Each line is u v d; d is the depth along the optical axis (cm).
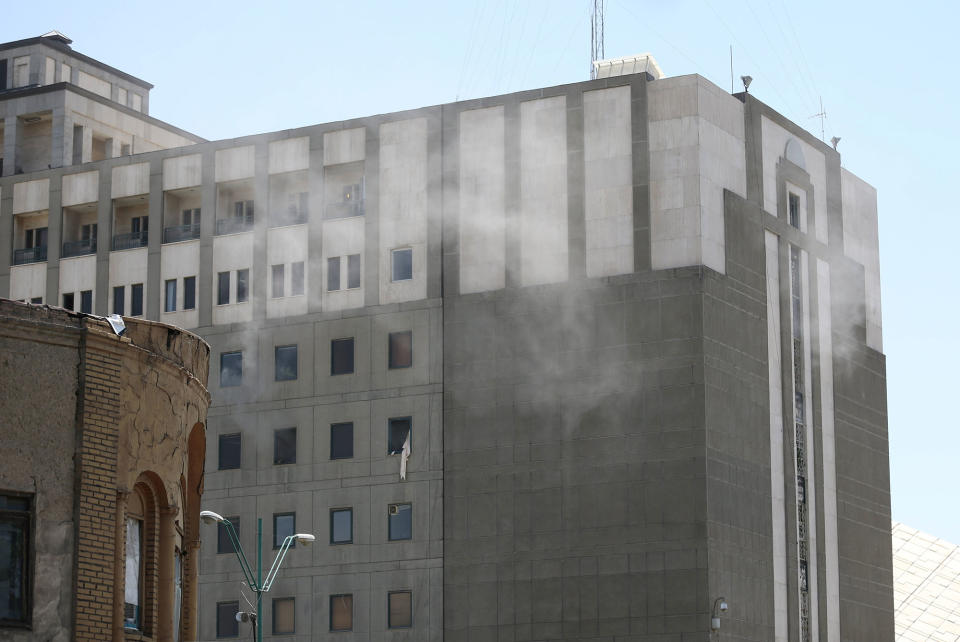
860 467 9531
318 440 8781
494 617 8181
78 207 9775
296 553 8688
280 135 9231
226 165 9356
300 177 9219
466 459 8412
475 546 8300
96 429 2814
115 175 9656
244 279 9188
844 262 9650
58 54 11006
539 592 8112
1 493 2692
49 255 9756
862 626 9281
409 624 8369
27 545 2706
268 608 8681
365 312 8812
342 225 8988
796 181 9194
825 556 8988
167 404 3100
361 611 8488
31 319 2788
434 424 8525
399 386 8650
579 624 7994
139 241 9562
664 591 7850
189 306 9300
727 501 8050
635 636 7862
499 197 8625
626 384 8138
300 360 8919
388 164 8931
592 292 8294
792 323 8975
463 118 8794
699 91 8331
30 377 2747
